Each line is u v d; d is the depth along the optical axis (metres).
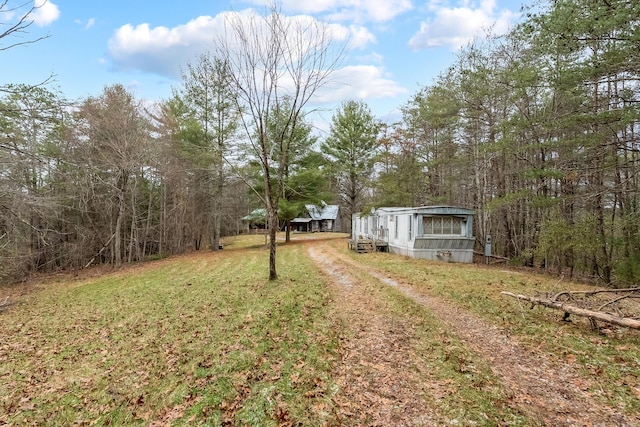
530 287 9.60
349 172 30.19
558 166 13.31
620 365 4.66
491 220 20.50
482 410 3.76
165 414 4.02
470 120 18.53
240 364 5.06
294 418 3.76
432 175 24.59
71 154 15.09
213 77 19.47
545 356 5.06
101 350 6.12
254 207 31.41
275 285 9.91
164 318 7.66
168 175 21.06
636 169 10.65
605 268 12.45
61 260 18.70
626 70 9.01
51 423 4.00
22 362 5.78
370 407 3.91
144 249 21.47
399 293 8.62
